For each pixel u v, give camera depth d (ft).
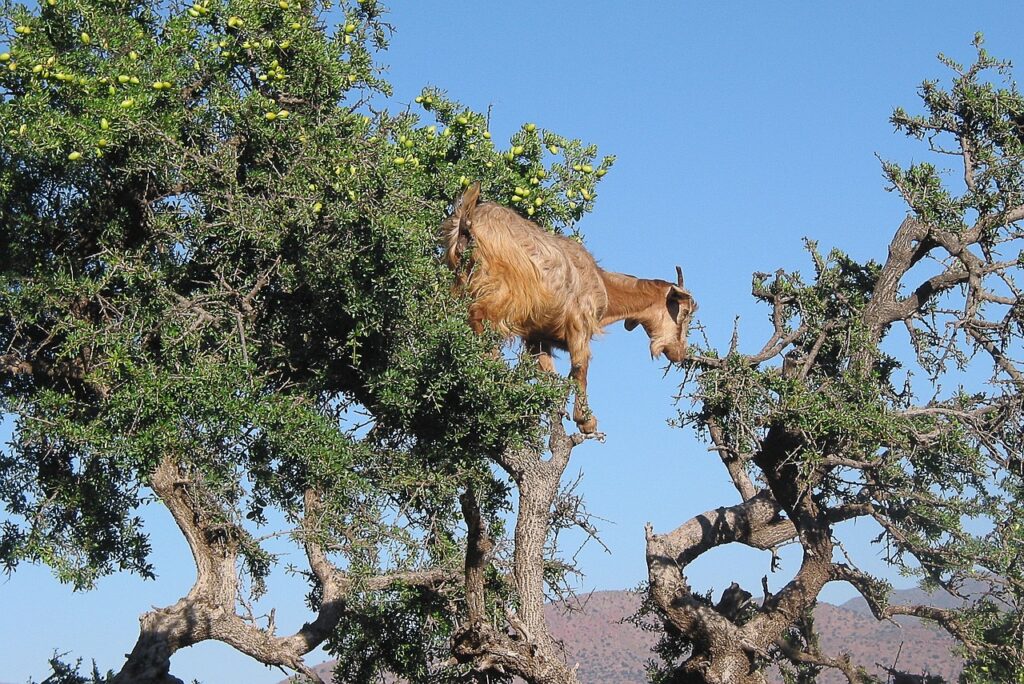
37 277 38.40
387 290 37.09
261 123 38.14
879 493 58.39
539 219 50.96
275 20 40.88
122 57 39.11
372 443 40.22
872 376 55.42
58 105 38.19
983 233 59.57
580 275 47.93
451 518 47.78
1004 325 57.67
